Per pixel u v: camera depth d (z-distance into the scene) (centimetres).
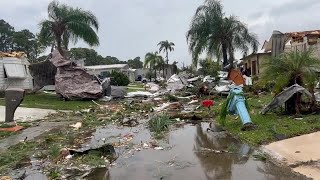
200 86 2802
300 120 1216
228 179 702
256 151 908
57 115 1991
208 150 958
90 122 1616
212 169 777
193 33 4403
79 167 827
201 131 1270
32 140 1228
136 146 1045
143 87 4959
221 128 1272
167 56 8512
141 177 739
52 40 3788
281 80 1366
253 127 1146
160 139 1148
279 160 808
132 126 1483
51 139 1189
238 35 4262
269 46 3841
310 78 1340
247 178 701
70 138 1236
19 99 1630
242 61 4478
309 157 802
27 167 861
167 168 799
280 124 1161
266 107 1365
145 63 8388
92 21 3766
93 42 3738
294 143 935
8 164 893
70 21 3597
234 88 1288
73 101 2797
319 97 1495
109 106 2341
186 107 2052
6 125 1542
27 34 8862
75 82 2923
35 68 3481
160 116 1495
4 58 3553
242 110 1201
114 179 732
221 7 4353
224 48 4341
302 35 2733
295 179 673
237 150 934
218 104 2042
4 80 3547
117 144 1077
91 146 1063
